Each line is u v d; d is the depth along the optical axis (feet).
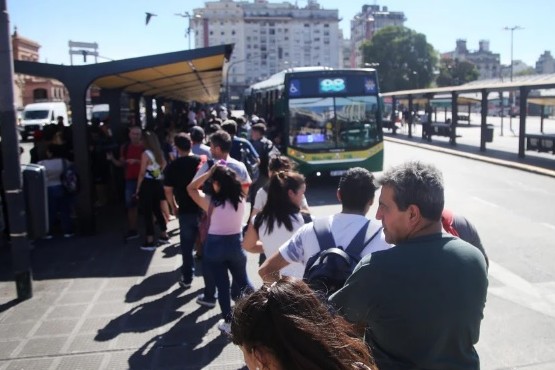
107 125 47.26
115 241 29.53
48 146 30.07
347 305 7.35
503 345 16.81
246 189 19.86
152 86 52.70
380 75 284.00
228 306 17.16
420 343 6.92
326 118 50.47
